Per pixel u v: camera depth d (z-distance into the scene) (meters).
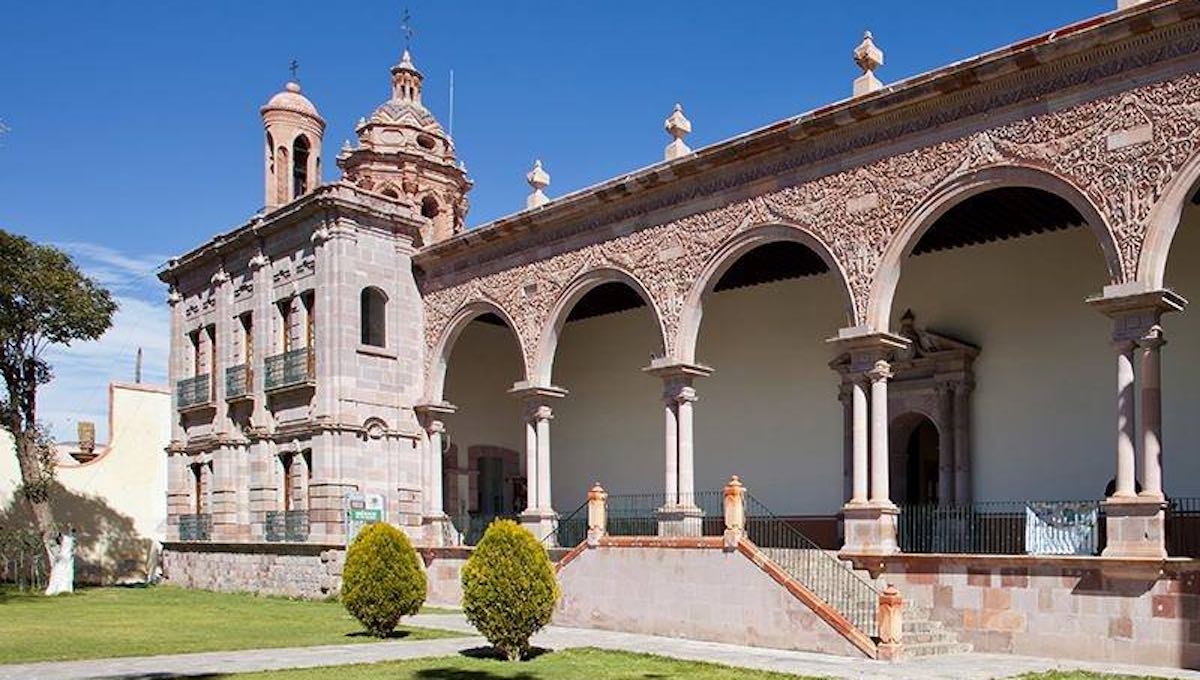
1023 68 15.76
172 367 32.72
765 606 16.56
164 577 31.95
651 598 18.45
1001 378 20.34
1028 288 20.17
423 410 26.97
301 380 26.31
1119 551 14.30
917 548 19.98
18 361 28.77
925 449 22.56
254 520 27.86
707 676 13.23
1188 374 17.77
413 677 13.04
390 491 26.36
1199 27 14.20
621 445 28.16
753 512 24.33
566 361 29.95
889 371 17.69
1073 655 14.68
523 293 24.50
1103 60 15.11
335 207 25.97
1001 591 15.55
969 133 16.55
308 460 26.55
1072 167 15.30
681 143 21.09
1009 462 20.00
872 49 18.00
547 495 23.72
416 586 18.00
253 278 28.75
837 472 22.95
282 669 13.70
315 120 32.12
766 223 19.33
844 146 18.23
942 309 21.38
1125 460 14.48
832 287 23.69
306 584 25.86
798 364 24.09
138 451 36.12
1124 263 14.63
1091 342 19.17
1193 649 13.57
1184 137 14.26
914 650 14.98
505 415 31.41
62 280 28.95
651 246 21.50
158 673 13.33
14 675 13.18
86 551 34.31
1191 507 17.42
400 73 34.06
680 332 20.64
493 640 14.95
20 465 29.39
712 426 25.58
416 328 27.45
